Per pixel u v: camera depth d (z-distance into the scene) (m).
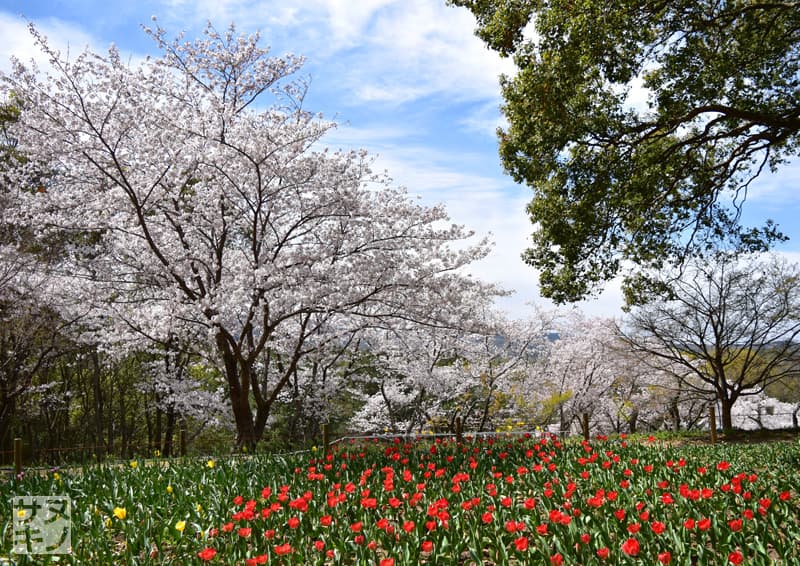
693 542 5.15
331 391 20.67
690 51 12.73
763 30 13.20
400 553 4.74
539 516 5.50
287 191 15.25
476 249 15.48
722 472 7.46
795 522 5.43
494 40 12.55
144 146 14.53
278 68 15.79
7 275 15.91
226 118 14.13
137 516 5.93
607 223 14.07
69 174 15.23
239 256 16.58
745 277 19.69
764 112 13.43
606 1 11.35
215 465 8.66
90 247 16.69
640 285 15.97
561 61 11.90
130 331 16.61
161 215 15.78
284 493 6.25
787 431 17.66
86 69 13.86
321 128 13.92
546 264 15.07
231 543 5.13
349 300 14.59
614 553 4.52
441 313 15.57
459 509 5.78
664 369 20.81
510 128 14.45
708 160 15.19
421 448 10.95
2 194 16.33
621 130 13.58
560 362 25.06
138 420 29.06
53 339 19.14
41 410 23.03
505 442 11.58
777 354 19.83
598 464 8.16
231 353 15.67
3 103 21.08
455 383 22.31
